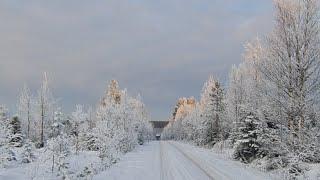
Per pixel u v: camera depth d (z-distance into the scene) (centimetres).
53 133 2344
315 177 1875
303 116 2083
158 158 3709
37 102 4447
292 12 2114
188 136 10775
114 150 3603
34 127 4581
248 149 3222
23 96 4609
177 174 2272
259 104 2369
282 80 2123
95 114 5922
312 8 2084
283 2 2125
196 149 5772
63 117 2402
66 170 1973
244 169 2566
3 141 2108
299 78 2102
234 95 4903
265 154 3019
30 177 1838
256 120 2917
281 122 2150
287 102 2102
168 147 6519
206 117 6831
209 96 6888
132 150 5538
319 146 2047
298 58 2097
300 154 2052
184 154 4378
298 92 2092
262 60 2228
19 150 2930
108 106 5891
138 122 8312
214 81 6888
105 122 3731
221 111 6388
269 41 2180
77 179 1962
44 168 2038
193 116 9644
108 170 2545
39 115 4425
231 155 3731
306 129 2070
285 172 2080
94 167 2517
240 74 4875
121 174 2295
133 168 2681
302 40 2088
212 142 6419
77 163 2508
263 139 2581
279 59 2133
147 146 7244
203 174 2264
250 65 3962
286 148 2088
